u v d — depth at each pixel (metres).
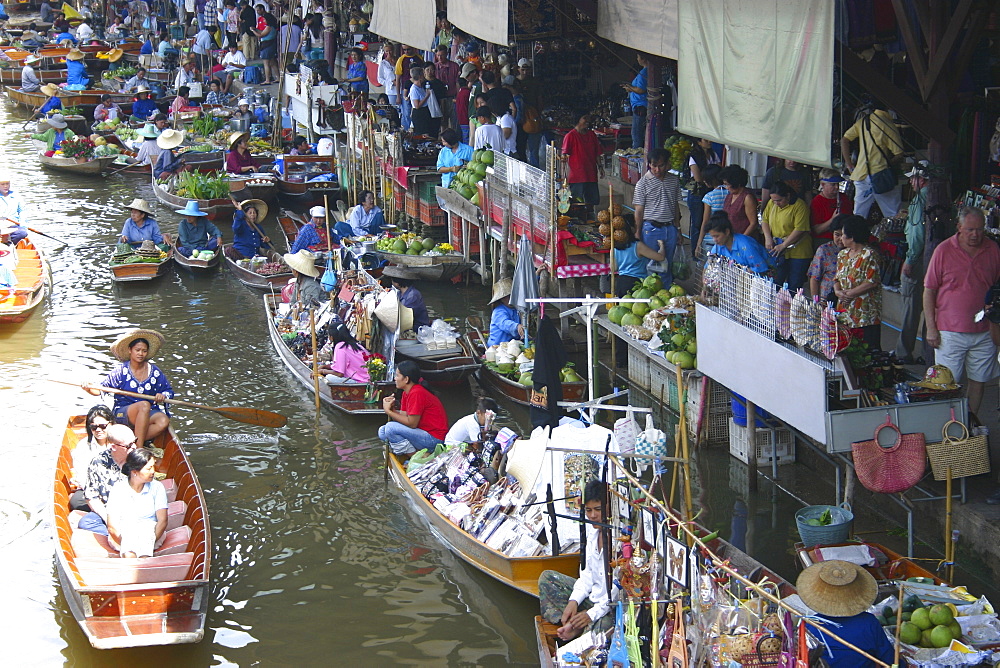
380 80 27.12
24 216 25.81
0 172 30.23
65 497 11.23
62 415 14.70
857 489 10.61
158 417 12.73
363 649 9.49
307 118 28.62
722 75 11.12
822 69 9.54
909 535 9.27
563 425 10.35
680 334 12.52
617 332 13.74
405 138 23.58
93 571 9.80
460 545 10.71
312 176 26.14
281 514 11.99
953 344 9.56
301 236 20.31
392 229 21.42
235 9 39.22
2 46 47.84
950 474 8.84
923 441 9.02
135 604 9.26
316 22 34.12
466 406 14.64
